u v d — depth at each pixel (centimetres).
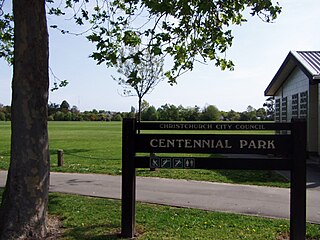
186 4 613
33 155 556
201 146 564
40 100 560
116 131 5234
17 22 550
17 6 549
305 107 1722
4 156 1928
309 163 1532
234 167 552
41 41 558
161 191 965
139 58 645
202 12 661
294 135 538
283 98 2177
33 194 557
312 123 1667
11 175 560
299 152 534
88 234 590
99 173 1301
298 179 536
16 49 553
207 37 750
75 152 2252
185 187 1022
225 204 816
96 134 4484
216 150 560
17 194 554
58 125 7638
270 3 640
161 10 610
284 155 548
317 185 1059
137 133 582
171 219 676
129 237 575
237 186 1039
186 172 1283
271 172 1284
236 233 599
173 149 571
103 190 982
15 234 548
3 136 3938
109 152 2256
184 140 568
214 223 654
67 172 1323
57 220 671
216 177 1182
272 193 940
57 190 978
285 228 625
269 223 657
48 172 580
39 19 555
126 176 579
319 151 1536
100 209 750
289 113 2027
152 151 577
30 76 550
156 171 1301
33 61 551
